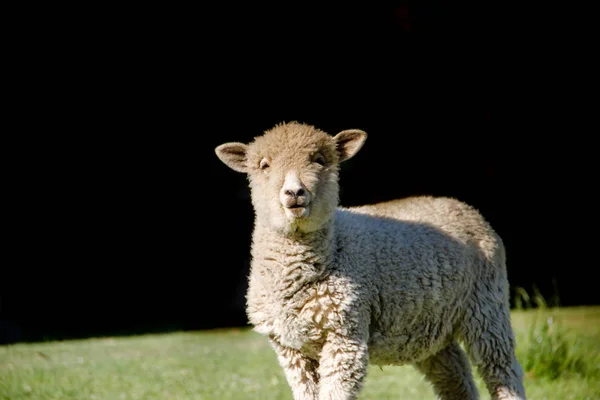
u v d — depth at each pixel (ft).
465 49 178.81
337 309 62.85
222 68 177.17
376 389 96.53
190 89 177.78
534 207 188.24
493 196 184.65
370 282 65.51
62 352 119.96
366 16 175.01
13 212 175.94
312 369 65.72
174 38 172.24
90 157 178.60
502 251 76.89
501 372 73.00
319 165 63.72
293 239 63.00
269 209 63.21
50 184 177.99
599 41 181.27
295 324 63.36
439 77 179.42
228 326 156.56
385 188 180.75
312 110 180.45
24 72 167.73
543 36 180.65
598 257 186.29
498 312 73.77
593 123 186.91
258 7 171.63
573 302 168.66
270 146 64.54
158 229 185.06
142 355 116.98
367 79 179.52
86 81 172.35
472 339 72.90
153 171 182.39
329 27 175.94
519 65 181.57
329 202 63.00
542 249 187.73
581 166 188.96
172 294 179.63
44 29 164.25
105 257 182.19
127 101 176.45
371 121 180.86
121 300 175.63
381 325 67.21
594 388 96.99
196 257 185.88
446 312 71.10
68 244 180.14
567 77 184.34
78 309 169.78
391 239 68.49
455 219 74.59
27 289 174.19
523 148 186.19
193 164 183.11
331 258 63.62
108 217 182.50
